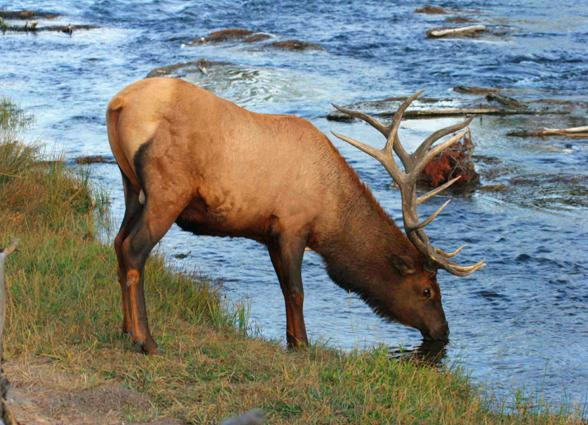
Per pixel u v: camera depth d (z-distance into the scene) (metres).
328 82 52.59
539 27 69.31
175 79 18.00
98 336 17.89
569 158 38.66
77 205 30.48
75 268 22.08
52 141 40.44
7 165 31.34
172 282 23.27
